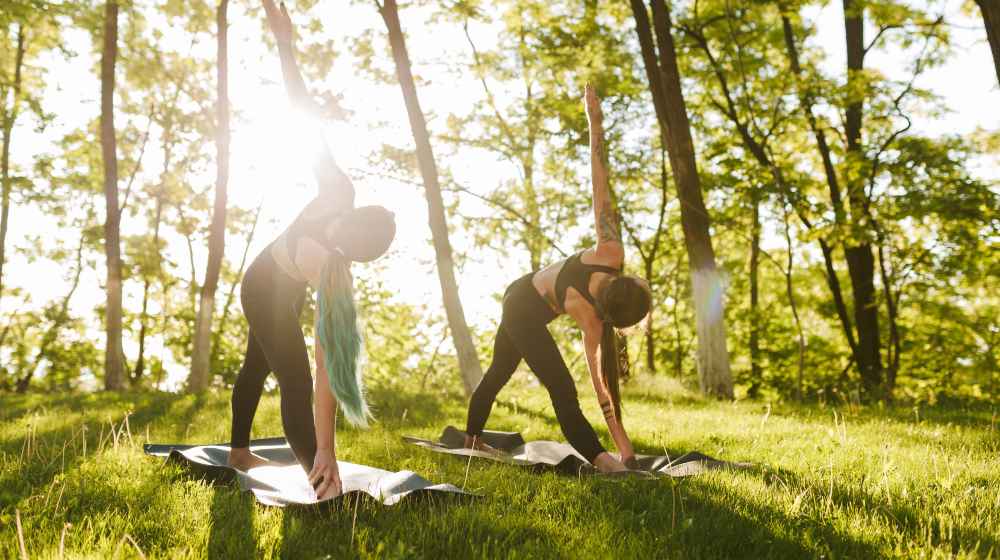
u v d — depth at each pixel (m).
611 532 2.54
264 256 3.37
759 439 5.10
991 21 7.00
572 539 2.47
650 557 2.28
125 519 2.56
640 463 4.32
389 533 2.45
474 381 9.91
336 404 3.01
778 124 15.27
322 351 2.97
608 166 17.95
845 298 22.61
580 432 4.00
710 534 2.54
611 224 4.34
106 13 14.27
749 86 15.30
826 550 2.36
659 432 5.52
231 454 3.98
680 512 2.82
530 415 7.32
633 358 25.30
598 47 15.61
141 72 16.27
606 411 4.28
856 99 13.21
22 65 20.17
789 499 2.98
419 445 4.71
